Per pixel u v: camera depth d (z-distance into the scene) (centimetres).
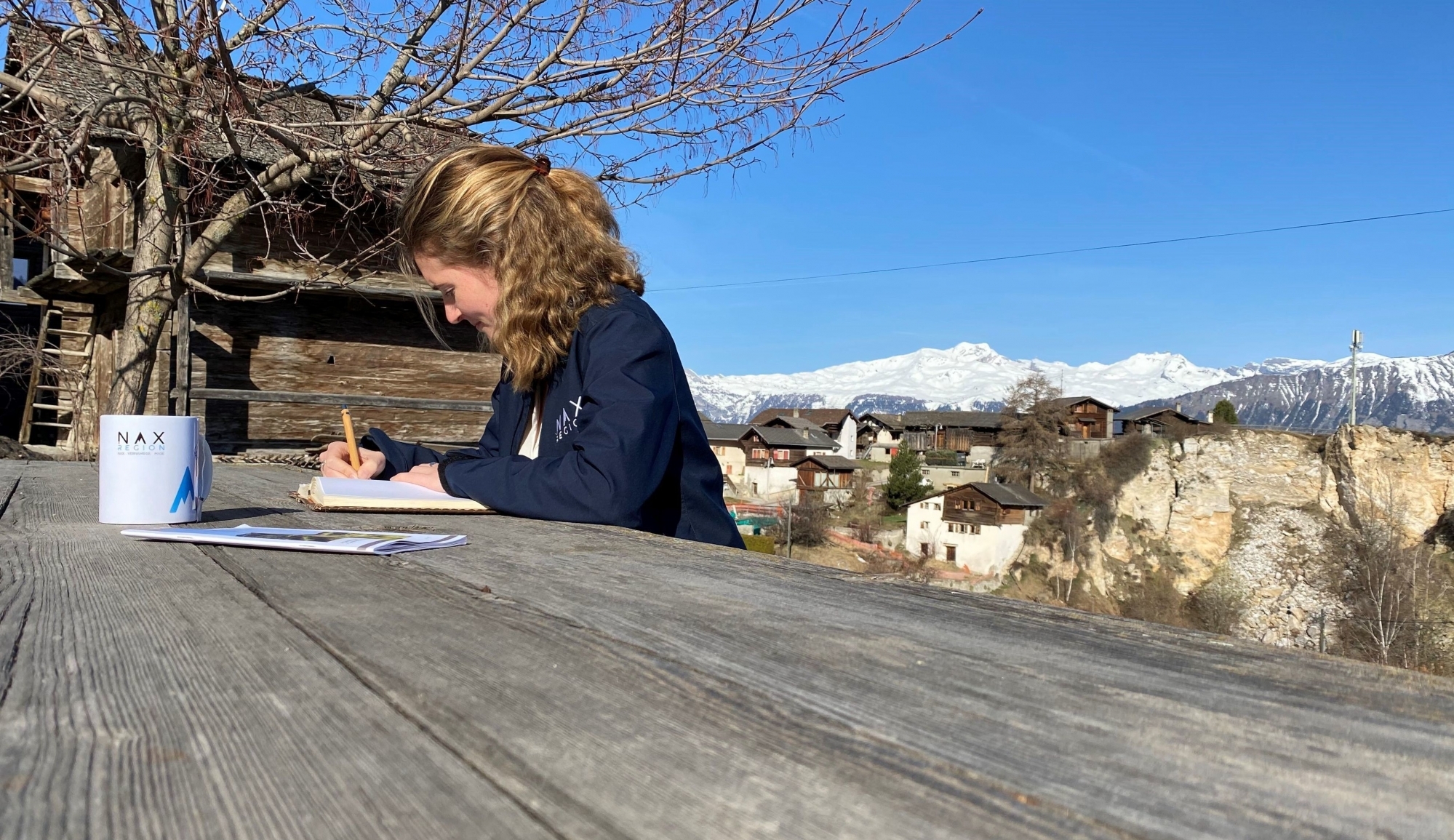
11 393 1115
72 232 761
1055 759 59
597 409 186
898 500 5888
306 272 791
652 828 49
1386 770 59
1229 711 70
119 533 158
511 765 57
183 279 621
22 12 477
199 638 88
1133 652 88
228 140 523
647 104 578
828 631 94
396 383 857
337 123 538
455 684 74
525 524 184
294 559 135
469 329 891
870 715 67
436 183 191
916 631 95
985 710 69
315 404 822
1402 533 4250
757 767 57
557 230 191
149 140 577
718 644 88
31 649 84
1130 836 48
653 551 150
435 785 55
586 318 194
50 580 117
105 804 51
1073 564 4781
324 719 66
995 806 52
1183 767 58
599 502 180
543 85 620
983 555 4912
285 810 51
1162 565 4712
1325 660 86
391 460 231
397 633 90
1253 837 49
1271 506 4688
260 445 798
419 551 146
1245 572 4500
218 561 131
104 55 534
